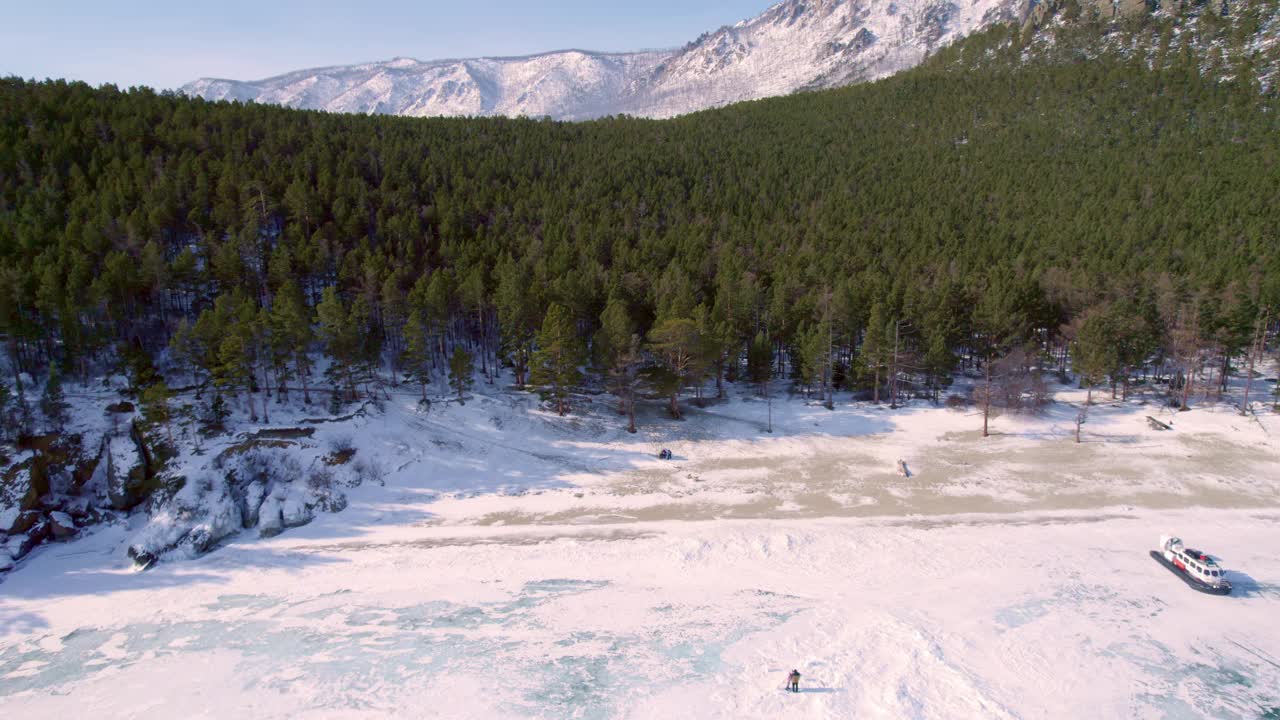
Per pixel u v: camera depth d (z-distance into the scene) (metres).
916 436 58.88
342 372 58.41
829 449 56.41
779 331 72.81
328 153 99.25
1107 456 52.81
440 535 42.38
